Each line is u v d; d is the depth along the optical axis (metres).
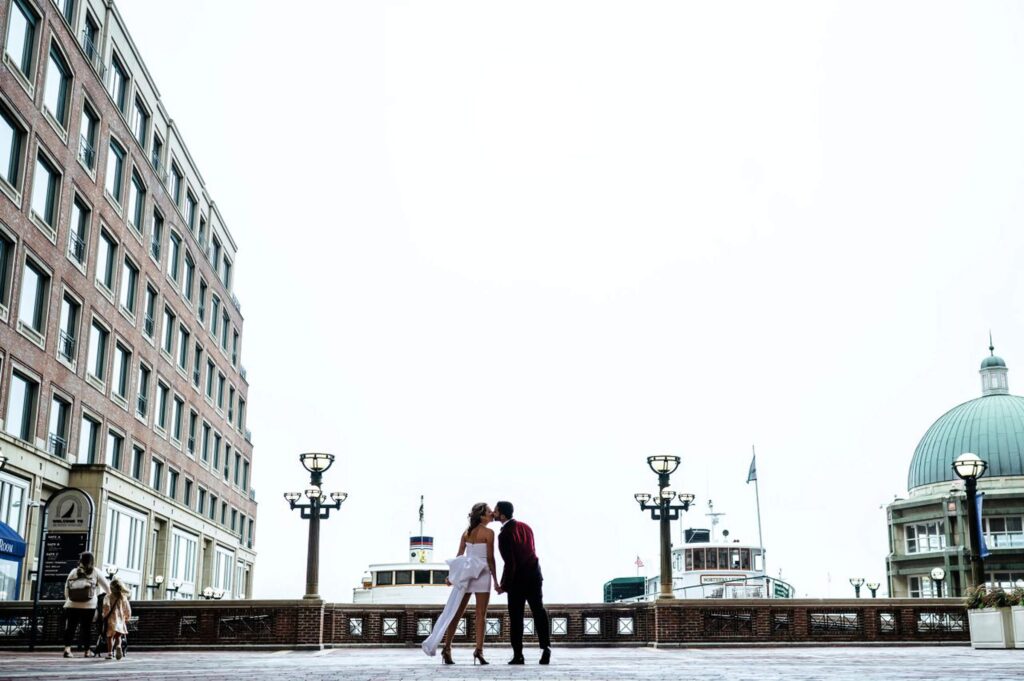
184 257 48.97
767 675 9.42
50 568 23.12
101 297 36.78
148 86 43.06
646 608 24.08
